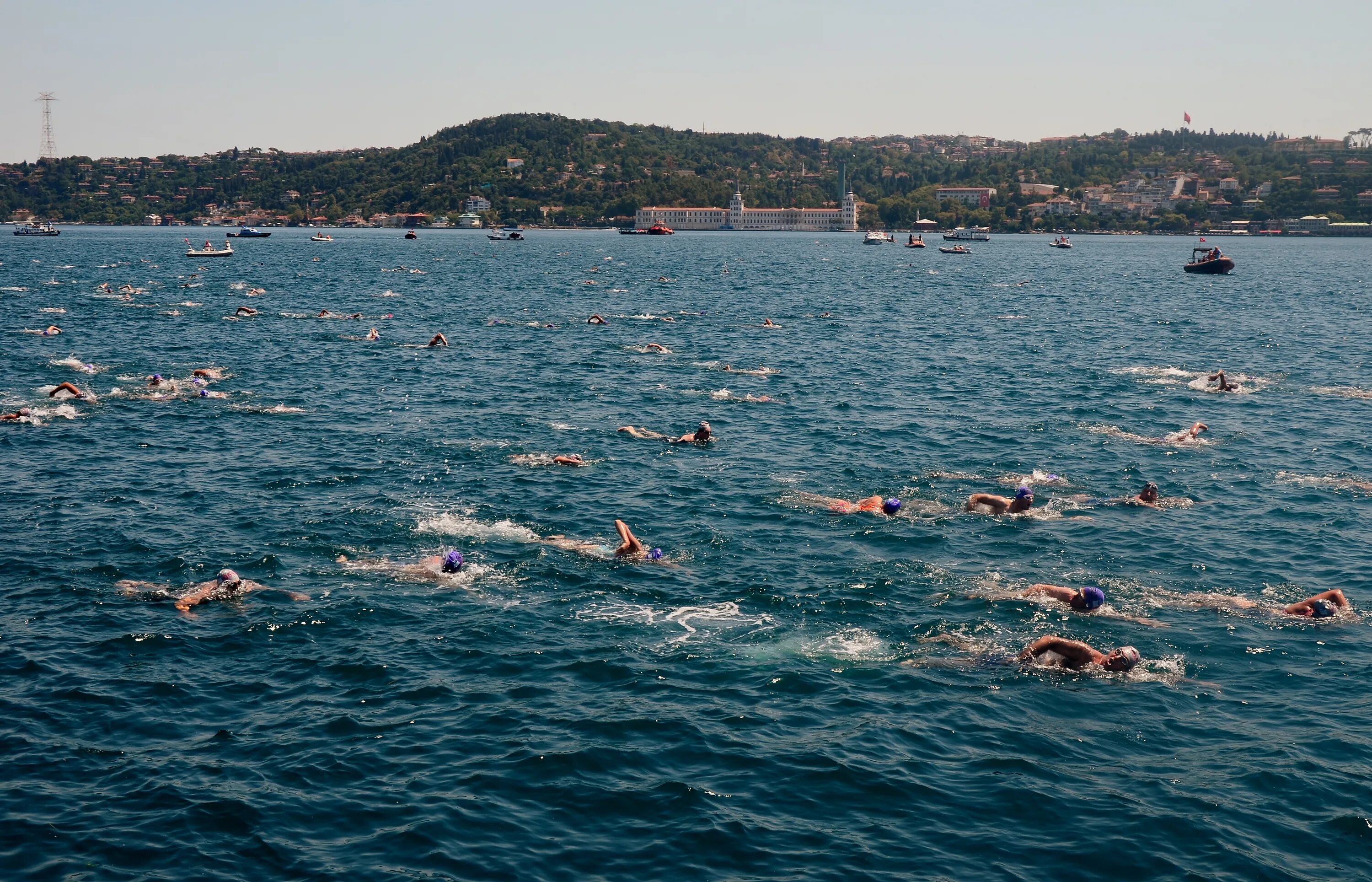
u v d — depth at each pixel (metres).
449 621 18.80
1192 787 13.85
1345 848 12.57
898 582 20.89
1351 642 18.38
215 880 11.69
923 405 38.91
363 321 66.00
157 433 32.53
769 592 20.30
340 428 33.81
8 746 14.38
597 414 36.72
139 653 17.30
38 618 18.55
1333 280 120.31
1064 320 71.94
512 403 38.75
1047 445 32.47
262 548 22.27
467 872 11.89
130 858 12.04
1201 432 33.59
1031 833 12.84
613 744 14.71
